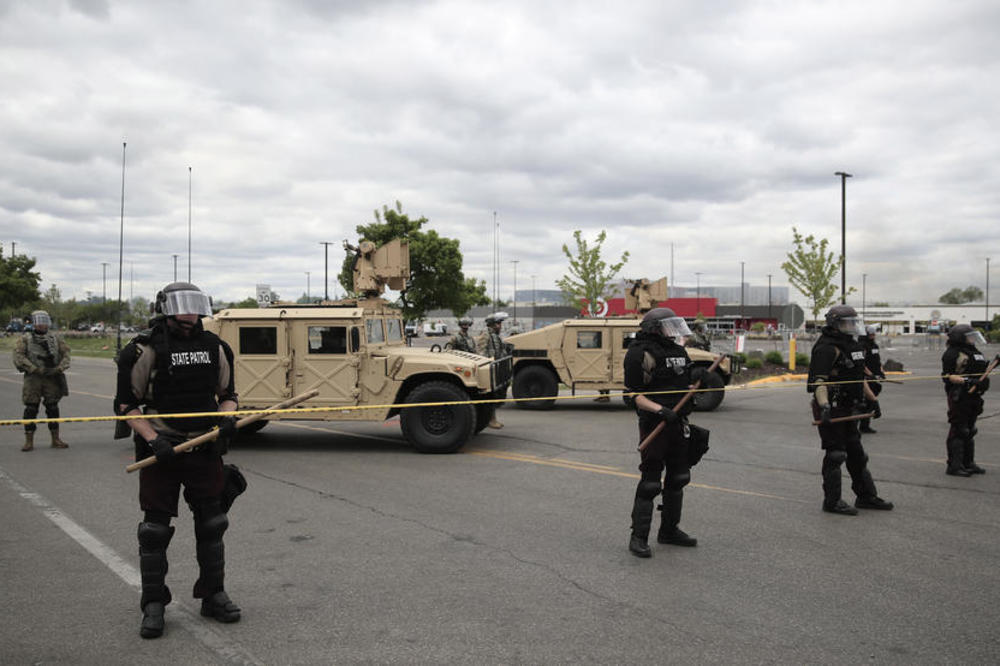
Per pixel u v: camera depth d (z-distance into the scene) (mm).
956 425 8078
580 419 13227
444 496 7066
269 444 10320
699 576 4766
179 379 3963
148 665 3488
